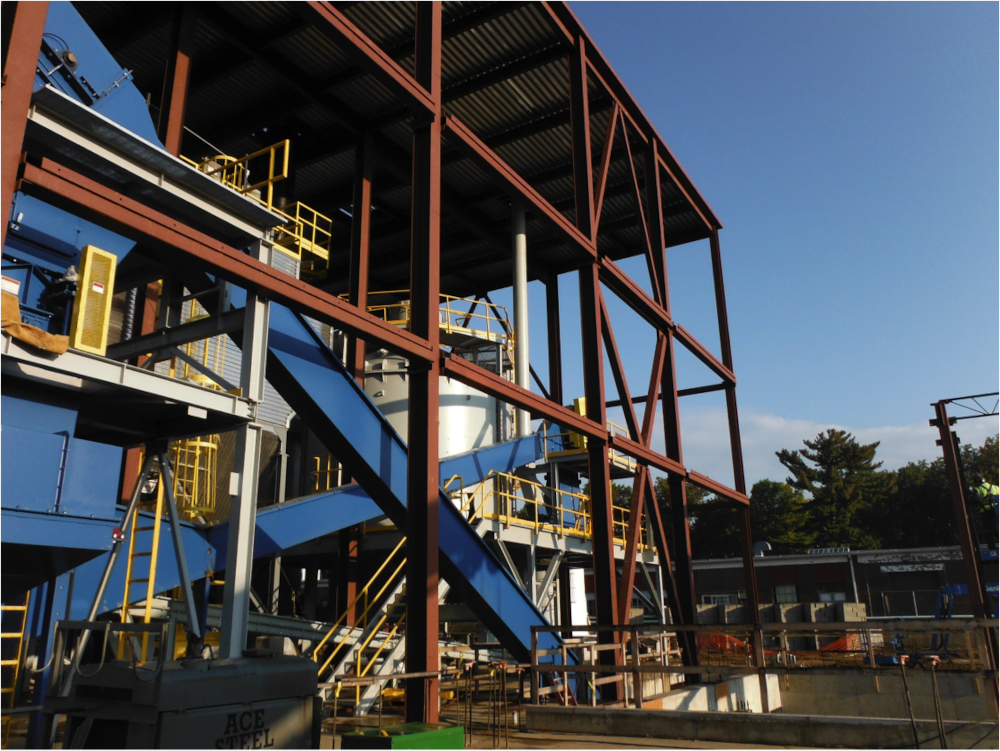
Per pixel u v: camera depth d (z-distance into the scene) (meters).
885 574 51.84
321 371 13.98
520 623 17.77
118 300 17.62
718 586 57.56
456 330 24.94
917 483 91.56
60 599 10.89
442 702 18.58
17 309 8.04
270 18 18.75
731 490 28.09
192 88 20.56
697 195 29.62
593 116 24.39
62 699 7.26
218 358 20.00
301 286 10.96
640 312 23.86
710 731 12.39
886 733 11.09
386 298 31.61
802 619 42.56
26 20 7.91
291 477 24.05
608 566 17.83
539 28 20.42
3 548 8.33
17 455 8.31
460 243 30.30
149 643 13.57
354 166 23.81
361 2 18.94
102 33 18.38
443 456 23.75
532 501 23.39
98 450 9.16
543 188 27.97
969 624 11.19
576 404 32.34
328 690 16.84
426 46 14.75
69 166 9.94
